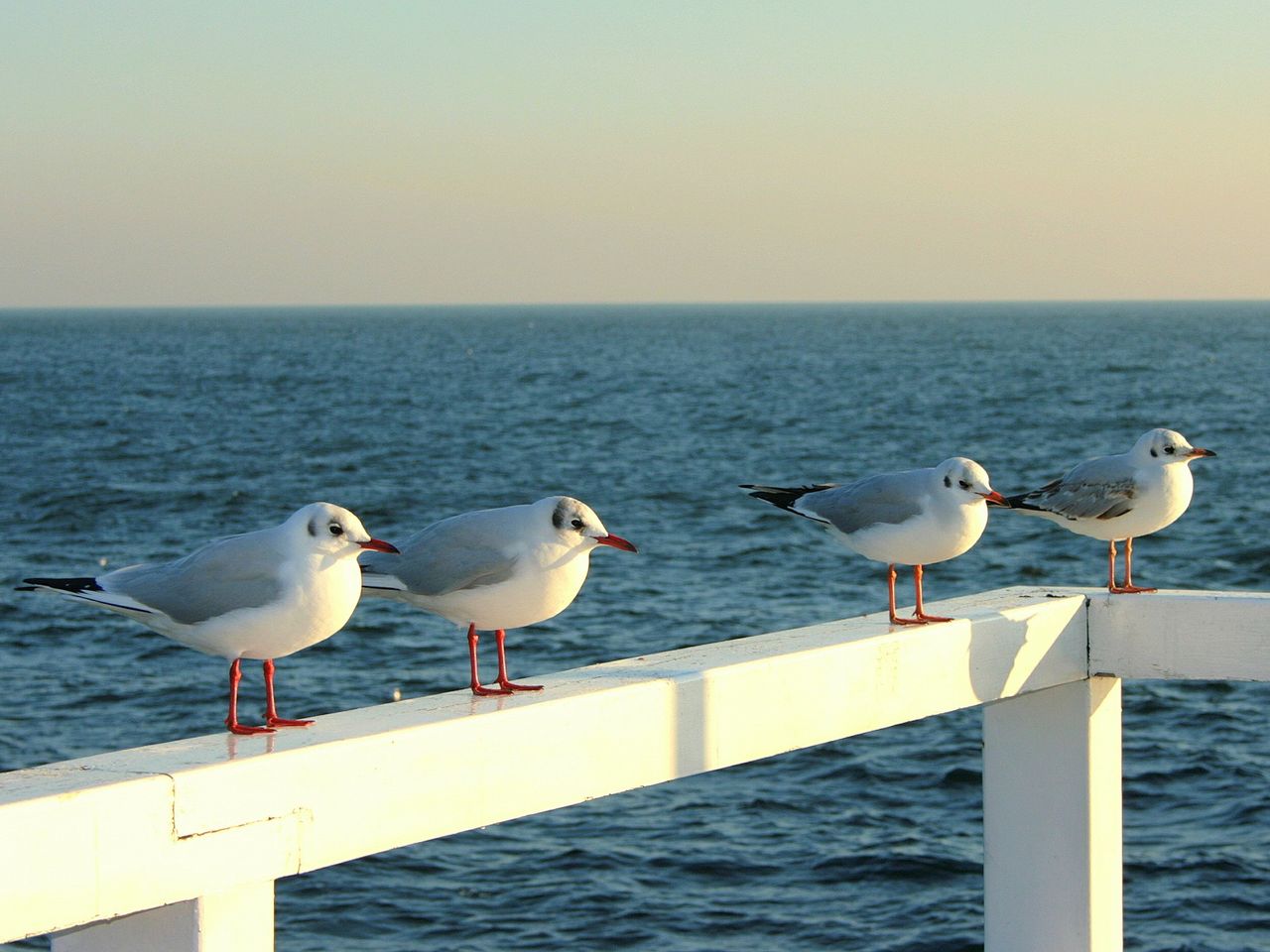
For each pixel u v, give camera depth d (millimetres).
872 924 12359
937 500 6789
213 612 5109
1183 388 89062
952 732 17031
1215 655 5645
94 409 76438
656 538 34312
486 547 5695
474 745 4359
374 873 13359
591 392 89688
